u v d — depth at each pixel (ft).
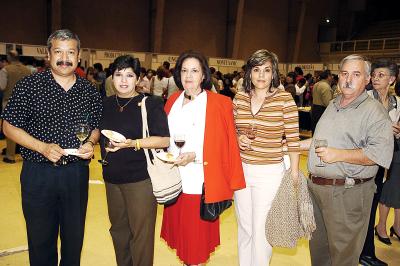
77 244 8.00
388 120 7.20
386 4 100.58
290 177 8.21
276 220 8.18
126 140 7.24
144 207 7.93
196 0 64.80
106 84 21.31
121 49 57.88
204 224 8.28
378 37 90.12
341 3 89.86
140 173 7.82
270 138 8.38
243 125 8.61
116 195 8.11
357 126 7.34
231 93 36.11
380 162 7.04
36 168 7.36
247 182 8.64
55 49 7.12
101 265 10.52
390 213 15.21
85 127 7.15
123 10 57.41
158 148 7.66
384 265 10.72
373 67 10.26
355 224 7.57
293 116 8.23
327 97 24.63
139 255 8.13
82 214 7.93
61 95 7.34
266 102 8.39
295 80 35.01
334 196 7.60
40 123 7.31
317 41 87.45
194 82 8.15
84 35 53.98
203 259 8.31
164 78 31.22
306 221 8.01
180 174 8.20
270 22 76.64
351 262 7.77
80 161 7.67
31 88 7.18
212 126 8.09
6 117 7.13
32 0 49.47
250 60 8.33
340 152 7.06
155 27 59.41
